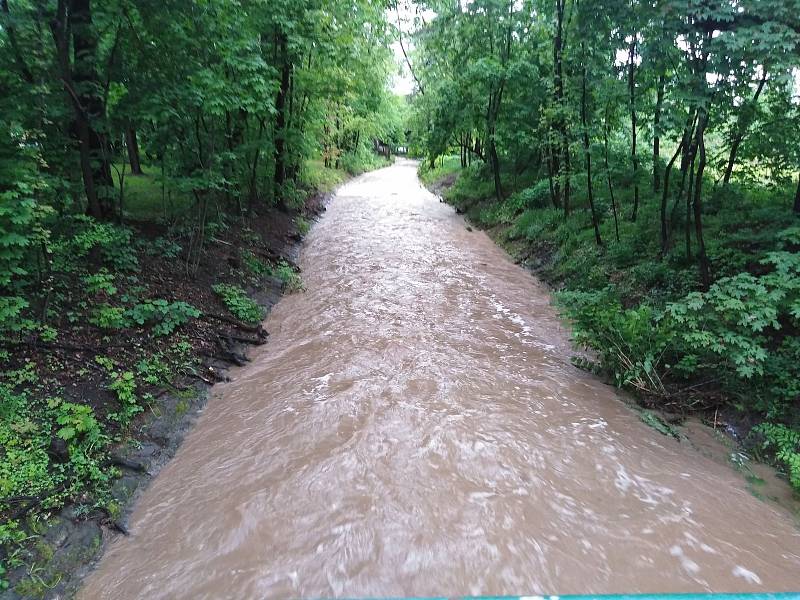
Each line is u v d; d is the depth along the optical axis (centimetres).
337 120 2589
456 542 449
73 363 617
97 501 480
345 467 545
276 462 557
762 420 614
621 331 725
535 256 1386
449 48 1916
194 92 844
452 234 1733
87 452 517
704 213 1077
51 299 689
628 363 719
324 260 1384
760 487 534
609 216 1299
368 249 1496
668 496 513
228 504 498
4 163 591
